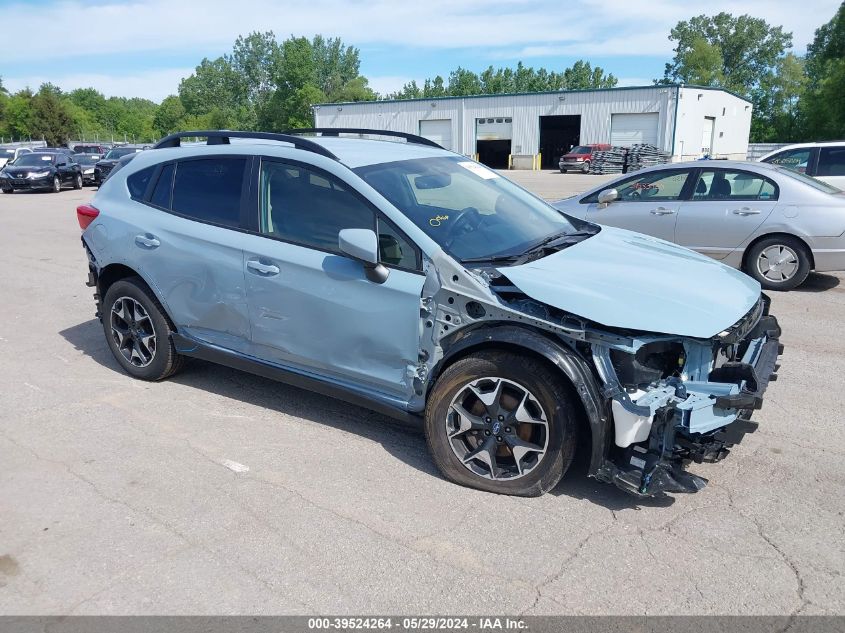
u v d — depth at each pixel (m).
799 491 3.62
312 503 3.53
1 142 95.19
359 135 5.37
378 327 3.78
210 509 3.48
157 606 2.78
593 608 2.75
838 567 2.98
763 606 2.75
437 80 107.06
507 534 3.24
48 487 3.70
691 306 3.37
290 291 4.07
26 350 6.07
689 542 3.17
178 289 4.67
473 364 3.47
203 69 106.25
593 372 3.29
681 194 8.59
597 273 3.62
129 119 148.25
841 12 53.47
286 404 4.81
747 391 3.24
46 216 17.55
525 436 3.51
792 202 7.95
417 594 2.84
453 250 3.71
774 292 8.16
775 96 81.81
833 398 4.89
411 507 3.48
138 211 4.92
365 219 3.87
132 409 4.72
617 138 44.59
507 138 48.56
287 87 81.75
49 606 2.79
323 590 2.87
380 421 4.53
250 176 4.38
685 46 92.19
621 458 3.32
